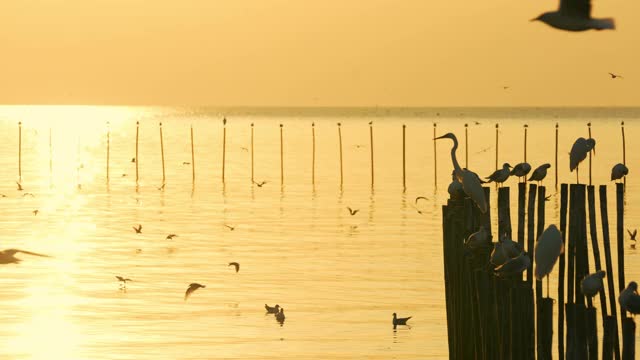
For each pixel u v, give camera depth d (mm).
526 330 22750
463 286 27203
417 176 137375
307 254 70625
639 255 63625
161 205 106438
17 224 90375
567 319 22328
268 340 44719
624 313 26094
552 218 85250
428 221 89562
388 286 57594
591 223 27828
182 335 46062
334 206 102875
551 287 50375
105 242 78500
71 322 49062
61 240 79875
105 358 42250
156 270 64625
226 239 79500
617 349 22469
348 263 66312
